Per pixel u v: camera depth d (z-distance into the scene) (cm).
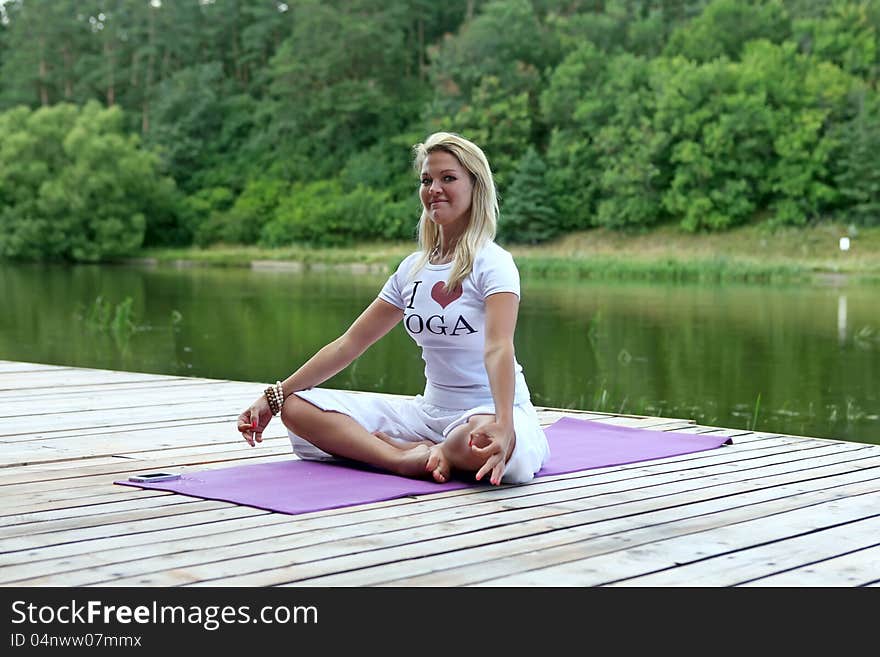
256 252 3975
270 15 5169
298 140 4625
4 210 3916
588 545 232
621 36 4406
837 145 3416
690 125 3547
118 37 5094
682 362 997
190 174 4603
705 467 329
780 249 3297
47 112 3984
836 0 3878
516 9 4309
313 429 315
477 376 310
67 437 382
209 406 466
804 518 258
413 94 4697
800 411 720
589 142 3894
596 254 3522
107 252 3912
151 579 205
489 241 304
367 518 255
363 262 3603
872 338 1202
